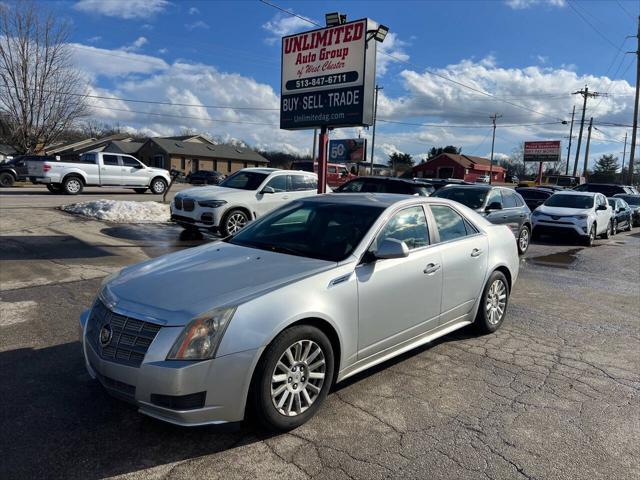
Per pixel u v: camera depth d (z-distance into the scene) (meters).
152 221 13.68
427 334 4.61
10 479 2.75
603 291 8.26
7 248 9.00
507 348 5.15
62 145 74.56
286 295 3.30
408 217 4.54
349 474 2.91
